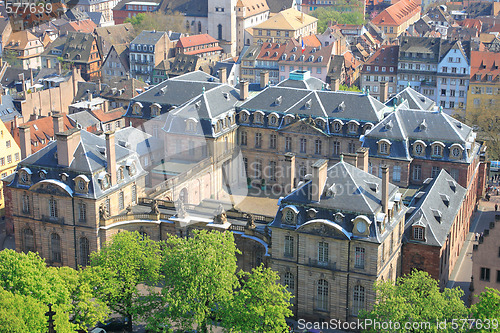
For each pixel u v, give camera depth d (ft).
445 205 469.16
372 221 386.93
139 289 452.35
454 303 344.90
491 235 400.88
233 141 613.11
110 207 462.19
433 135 537.24
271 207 561.02
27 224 475.31
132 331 409.49
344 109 588.50
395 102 600.80
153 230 464.24
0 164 604.90
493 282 406.21
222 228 435.94
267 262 423.64
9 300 327.88
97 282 384.47
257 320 358.64
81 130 471.62
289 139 604.08
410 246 432.66
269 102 615.98
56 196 457.68
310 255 404.36
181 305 361.10
